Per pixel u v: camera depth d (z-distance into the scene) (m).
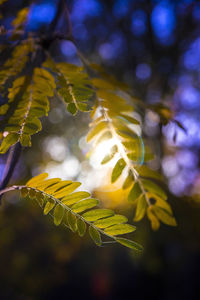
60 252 5.65
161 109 0.92
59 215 0.65
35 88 0.71
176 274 7.99
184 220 5.32
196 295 8.24
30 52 0.83
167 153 6.36
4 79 0.78
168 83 8.19
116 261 8.34
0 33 0.92
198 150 6.79
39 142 5.75
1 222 5.11
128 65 8.43
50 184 0.68
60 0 0.97
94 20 8.02
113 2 8.01
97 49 8.19
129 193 0.65
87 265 8.08
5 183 0.83
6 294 5.35
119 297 9.33
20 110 0.66
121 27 8.27
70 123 5.87
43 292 6.07
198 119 7.21
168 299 8.59
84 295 9.09
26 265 5.44
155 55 8.15
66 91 0.67
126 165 0.64
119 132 0.66
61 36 0.87
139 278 8.85
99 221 0.62
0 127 0.63
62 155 6.36
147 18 8.01
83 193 0.66
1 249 5.32
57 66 0.77
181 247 6.04
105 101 0.69
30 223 5.25
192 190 6.01
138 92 7.96
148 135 5.06
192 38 7.95
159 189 0.66
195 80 8.41
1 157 1.31
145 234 4.46
